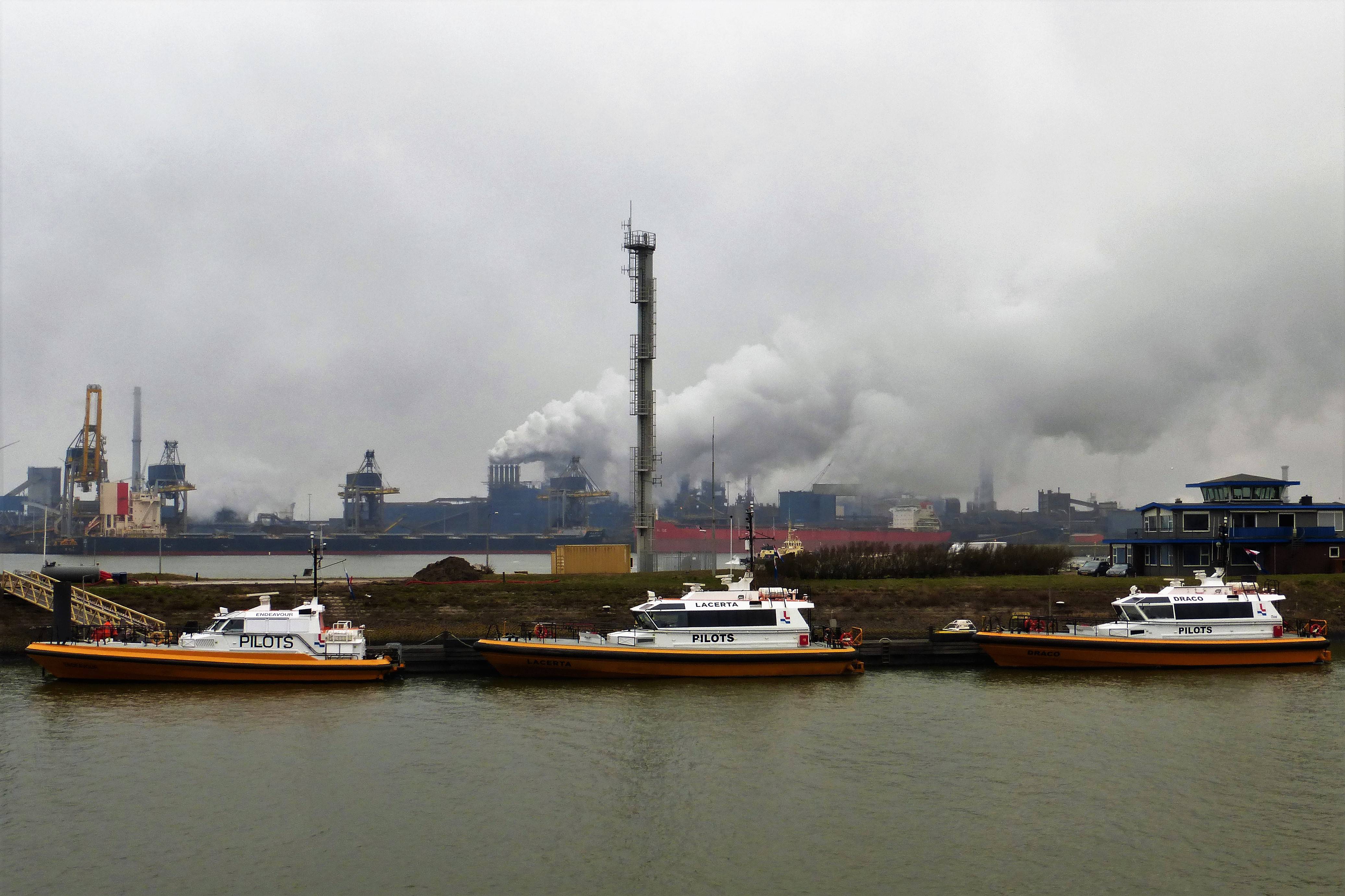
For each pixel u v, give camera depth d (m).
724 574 77.94
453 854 29.84
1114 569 86.69
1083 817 32.75
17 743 39.72
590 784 35.78
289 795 34.44
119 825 31.75
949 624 61.38
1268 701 46.94
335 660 49.50
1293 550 83.31
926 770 37.28
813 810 33.34
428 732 41.59
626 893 27.48
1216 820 32.50
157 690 47.84
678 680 51.09
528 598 65.81
